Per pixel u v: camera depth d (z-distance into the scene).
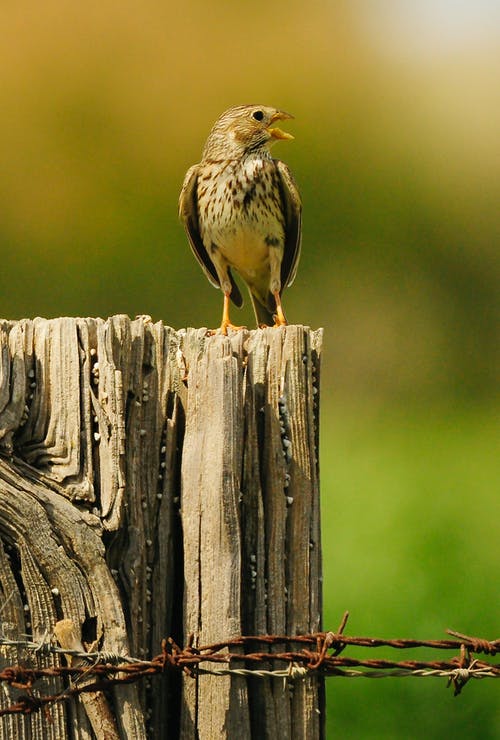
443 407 22.25
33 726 6.04
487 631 10.88
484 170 29.91
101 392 6.21
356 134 31.30
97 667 5.99
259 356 6.54
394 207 29.36
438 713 10.02
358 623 11.05
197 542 6.24
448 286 28.42
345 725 10.00
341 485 15.44
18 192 30.52
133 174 31.39
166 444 6.38
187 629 6.24
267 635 6.36
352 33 34.28
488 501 14.14
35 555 6.00
